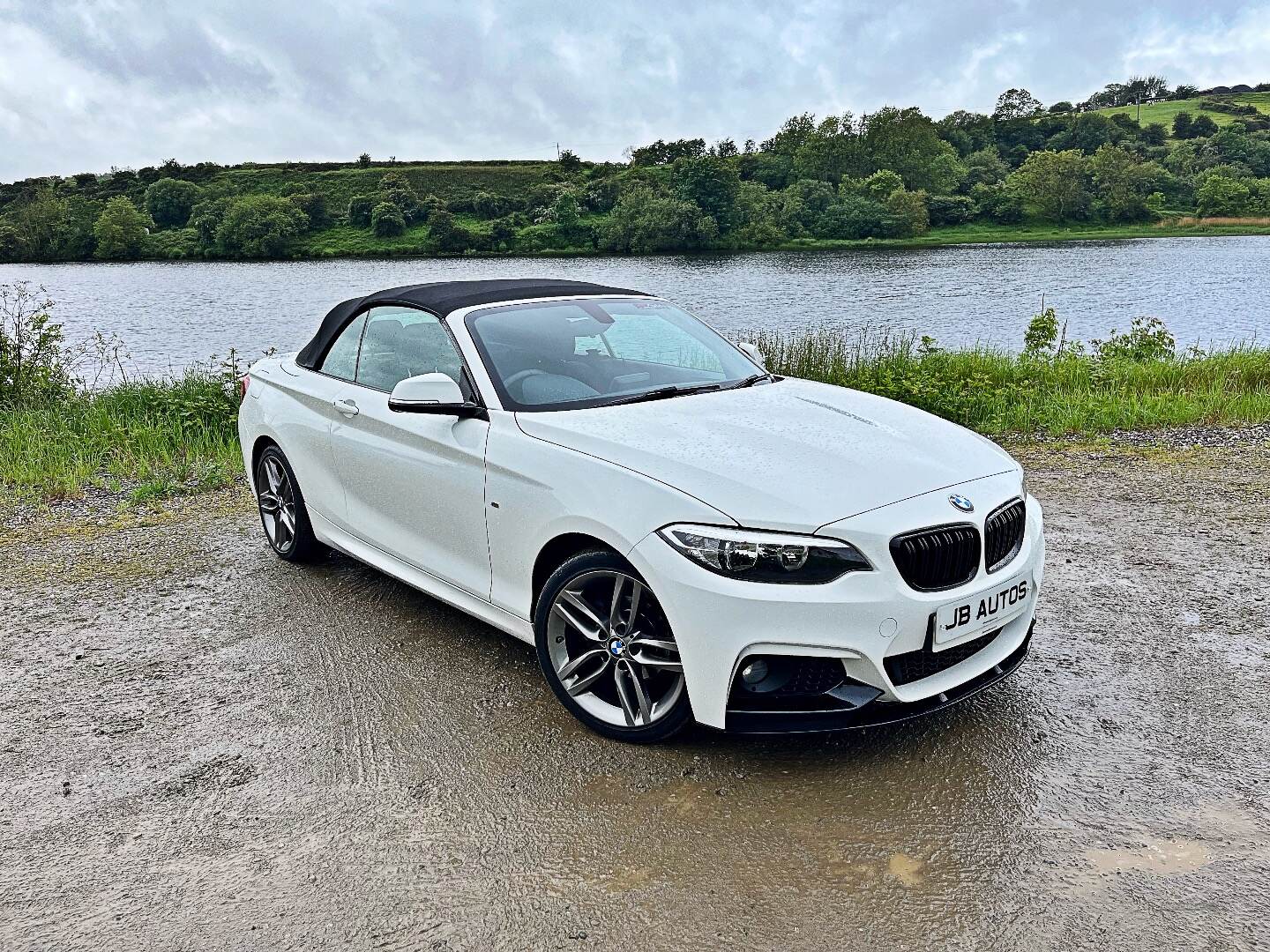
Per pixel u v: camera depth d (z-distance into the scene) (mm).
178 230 132000
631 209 119750
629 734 3133
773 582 2723
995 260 82750
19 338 10977
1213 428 8617
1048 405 9406
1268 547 5180
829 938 2256
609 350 4012
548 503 3182
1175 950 2186
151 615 4516
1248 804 2777
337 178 155500
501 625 3602
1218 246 97812
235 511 6395
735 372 4184
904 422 3564
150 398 10258
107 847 2707
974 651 3078
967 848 2590
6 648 4180
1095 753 3078
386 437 4020
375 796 2924
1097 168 139500
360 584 4840
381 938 2299
